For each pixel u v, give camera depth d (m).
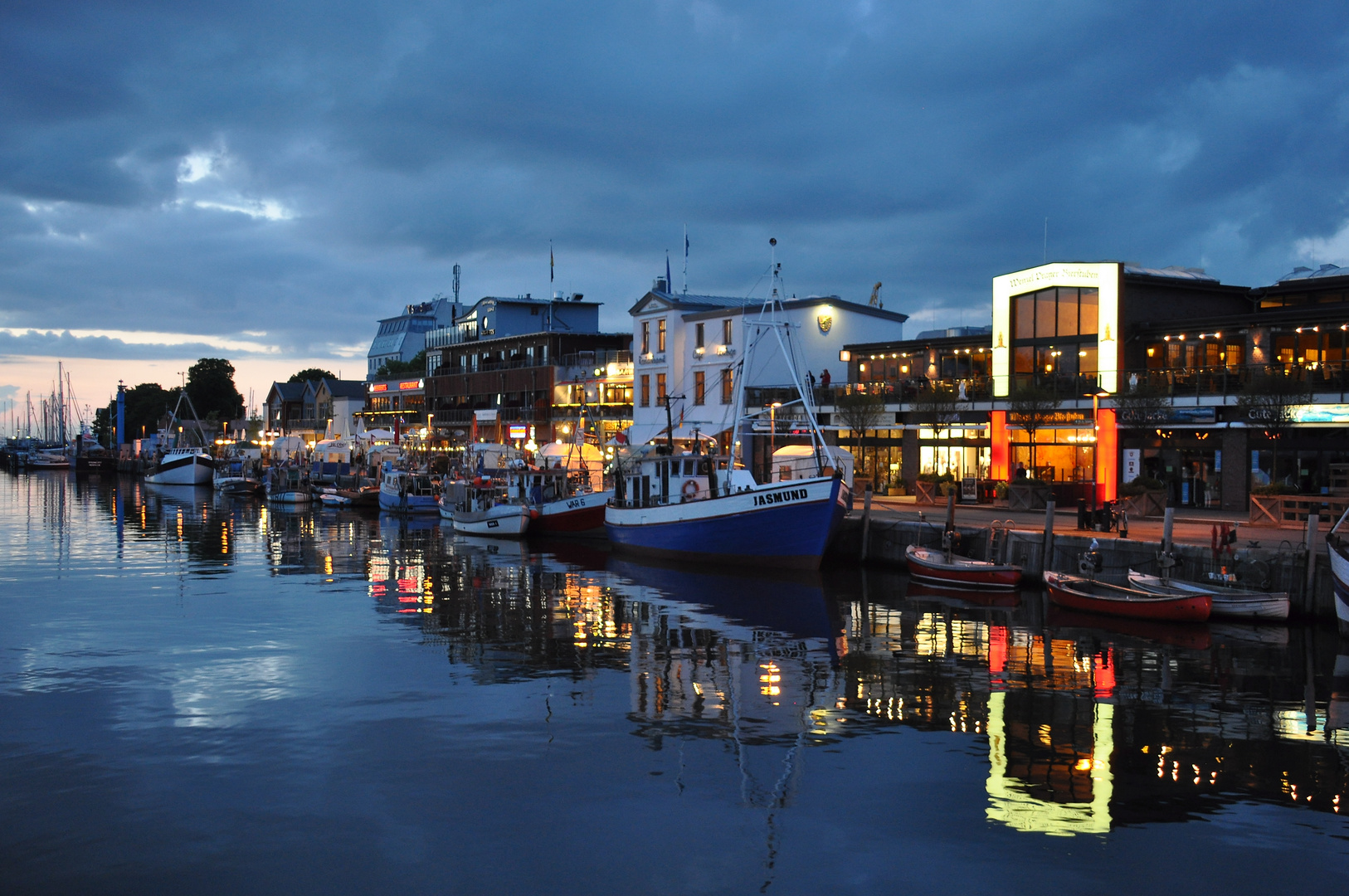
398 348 172.12
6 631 32.34
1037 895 15.20
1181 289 56.59
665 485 49.97
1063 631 31.77
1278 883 15.59
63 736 21.64
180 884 15.38
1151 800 18.66
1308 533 31.69
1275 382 43.41
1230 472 48.28
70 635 31.81
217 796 18.47
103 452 176.12
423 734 21.89
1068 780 19.50
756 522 43.75
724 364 75.25
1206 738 21.77
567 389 101.94
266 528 68.56
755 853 16.44
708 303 85.50
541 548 56.47
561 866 15.99
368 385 158.88
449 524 71.75
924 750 21.11
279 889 15.24
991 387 59.00
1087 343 55.56
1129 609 33.22
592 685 25.92
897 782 19.44
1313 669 27.02
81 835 16.92
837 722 22.94
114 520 75.06
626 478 52.56
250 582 43.44
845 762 20.39
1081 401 54.16
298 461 106.31
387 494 81.00
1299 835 17.16
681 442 53.53
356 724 22.55
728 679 26.45
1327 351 47.56
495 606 37.16
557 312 121.88
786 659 28.66
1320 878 15.73
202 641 30.92
